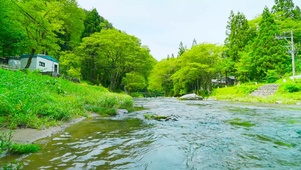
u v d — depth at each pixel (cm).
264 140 561
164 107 1608
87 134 589
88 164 359
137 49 3881
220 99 3011
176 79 5028
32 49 2095
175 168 355
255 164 383
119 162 375
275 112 1231
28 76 1273
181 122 852
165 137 580
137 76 4369
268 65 3466
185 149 470
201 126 764
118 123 787
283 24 3966
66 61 3447
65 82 1606
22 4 1875
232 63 4078
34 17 1950
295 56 3728
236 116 1052
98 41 3528
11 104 626
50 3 2395
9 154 385
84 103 1119
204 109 1442
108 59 3875
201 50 4212
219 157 419
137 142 519
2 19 1716
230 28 4809
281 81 3047
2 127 540
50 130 598
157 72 5531
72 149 441
